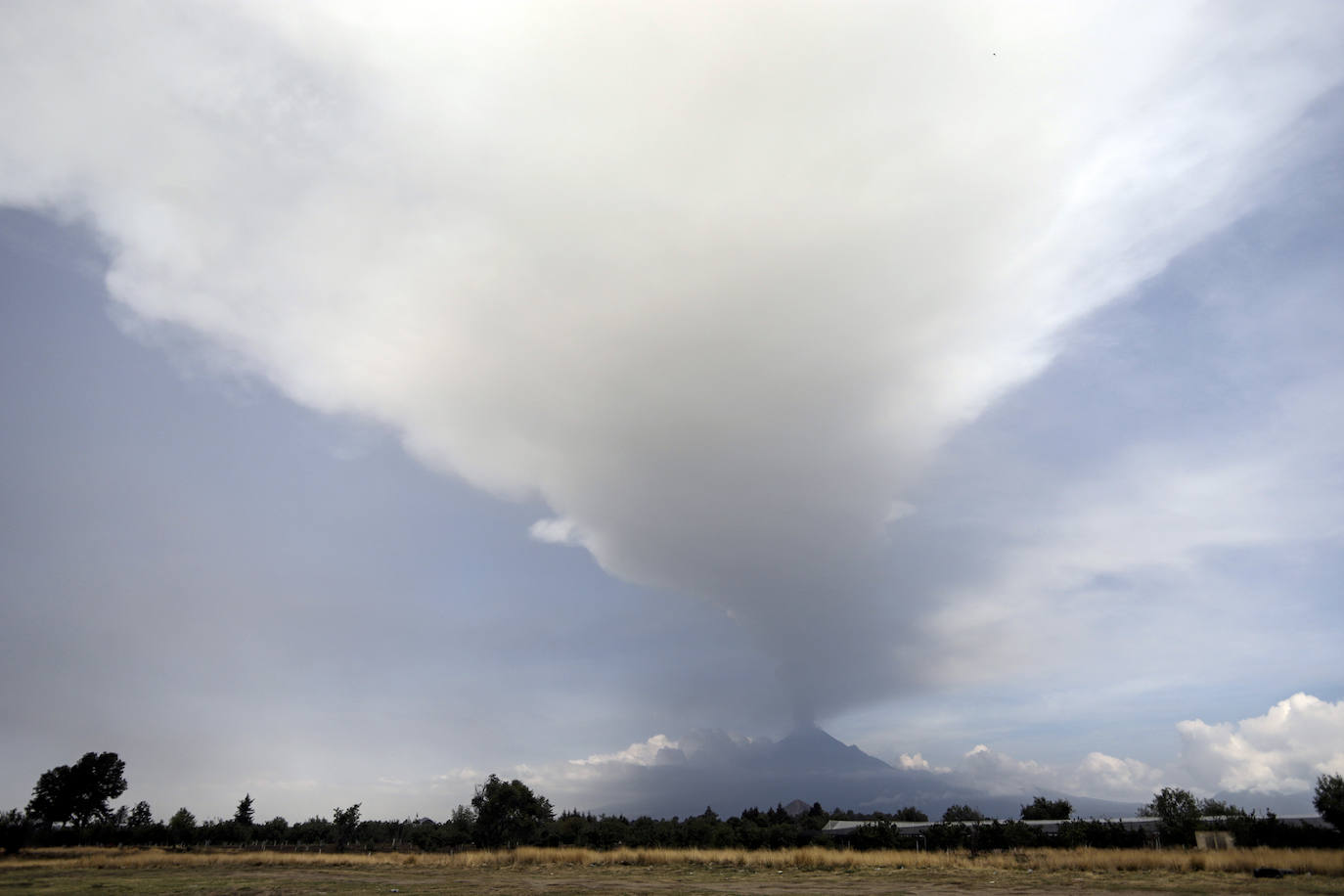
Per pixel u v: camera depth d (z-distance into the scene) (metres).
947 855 45.59
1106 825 47.38
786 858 47.69
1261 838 39.50
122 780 103.69
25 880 40.62
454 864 57.62
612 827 73.31
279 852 79.12
